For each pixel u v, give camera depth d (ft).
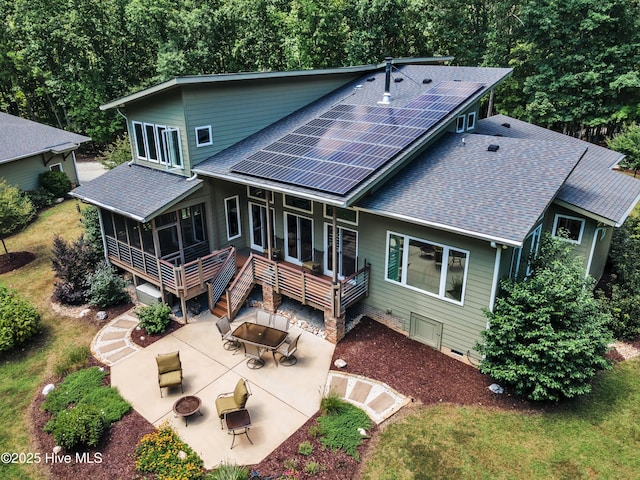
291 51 117.50
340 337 45.75
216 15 115.55
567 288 36.24
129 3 120.78
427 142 49.88
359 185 41.19
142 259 53.21
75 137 97.40
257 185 46.06
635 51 99.96
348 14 116.16
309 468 31.19
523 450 32.78
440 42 127.03
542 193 38.58
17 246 71.46
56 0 123.03
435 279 42.06
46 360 44.78
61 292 54.24
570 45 104.42
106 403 37.78
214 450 33.12
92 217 63.26
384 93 58.70
